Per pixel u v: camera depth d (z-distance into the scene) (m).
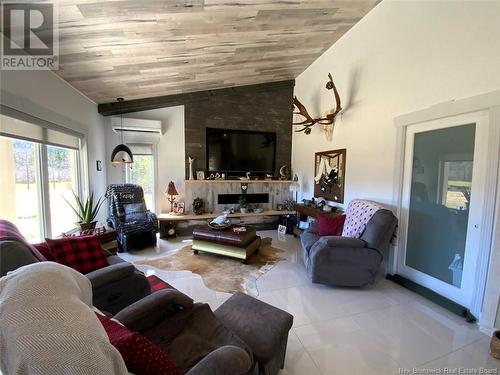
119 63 2.93
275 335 1.32
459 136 2.22
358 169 3.45
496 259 1.88
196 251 3.54
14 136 2.14
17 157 2.29
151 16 2.22
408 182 2.72
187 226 4.69
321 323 2.01
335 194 3.98
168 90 4.27
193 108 4.71
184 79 3.96
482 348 1.75
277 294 2.46
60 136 2.97
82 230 2.99
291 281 2.75
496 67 1.90
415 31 2.55
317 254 2.53
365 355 1.66
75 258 1.92
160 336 1.23
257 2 2.43
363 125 3.34
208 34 2.79
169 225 4.48
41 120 2.48
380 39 3.01
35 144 2.54
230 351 0.96
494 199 1.93
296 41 3.58
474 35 2.03
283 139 5.35
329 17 3.10
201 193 4.83
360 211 2.88
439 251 2.43
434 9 2.35
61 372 0.55
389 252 2.93
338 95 3.59
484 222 1.99
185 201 4.73
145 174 4.71
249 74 4.44
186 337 1.23
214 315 1.42
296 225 4.81
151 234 3.89
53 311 0.64
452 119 2.26
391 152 2.89
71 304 0.69
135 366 0.79
